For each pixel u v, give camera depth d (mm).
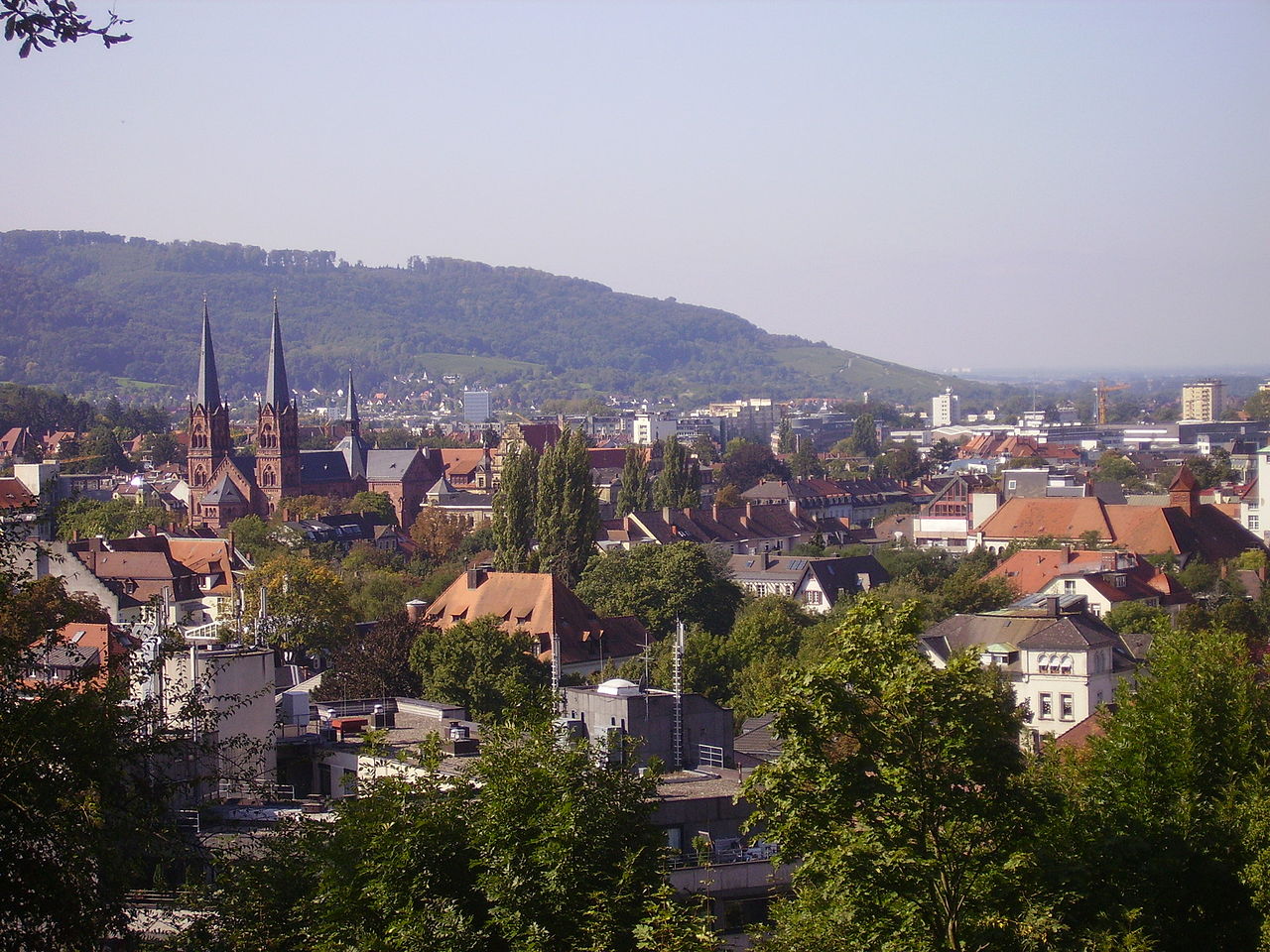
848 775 48062
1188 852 57812
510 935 48906
